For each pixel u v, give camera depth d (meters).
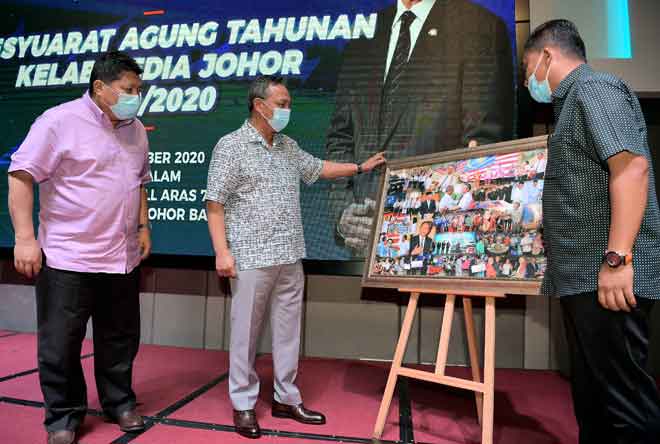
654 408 1.11
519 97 2.63
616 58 2.58
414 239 1.82
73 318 1.56
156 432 1.66
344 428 1.74
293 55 2.85
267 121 1.74
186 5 3.00
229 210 1.75
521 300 2.69
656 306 2.46
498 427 1.78
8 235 3.11
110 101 1.56
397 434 1.70
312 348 2.87
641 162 1.05
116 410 1.72
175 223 2.91
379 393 2.18
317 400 2.06
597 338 1.15
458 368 2.68
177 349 2.94
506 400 2.10
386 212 1.96
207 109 2.93
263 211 1.71
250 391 1.72
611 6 2.60
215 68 2.94
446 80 2.70
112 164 1.63
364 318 2.84
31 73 3.15
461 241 1.68
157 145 2.96
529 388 2.29
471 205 1.69
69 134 1.54
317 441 1.62
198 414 1.85
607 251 1.07
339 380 2.38
